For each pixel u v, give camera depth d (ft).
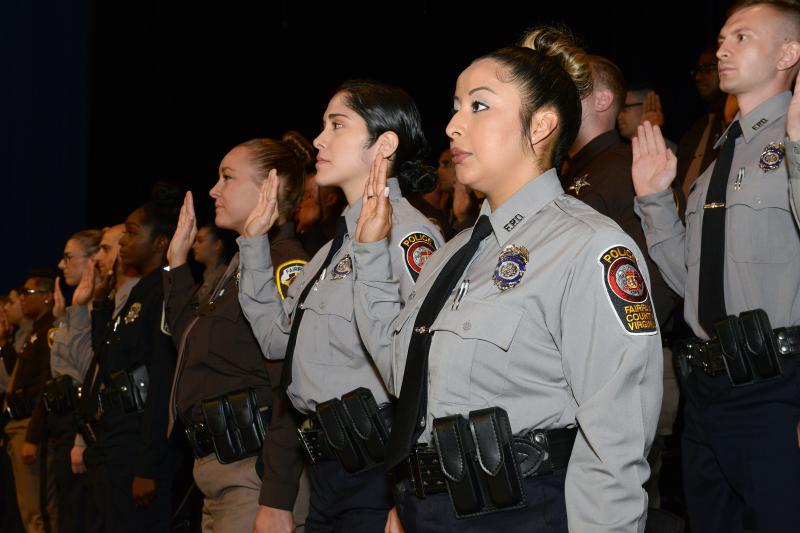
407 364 5.67
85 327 14.02
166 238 12.76
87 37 23.43
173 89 22.70
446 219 12.44
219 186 9.61
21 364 16.98
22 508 16.57
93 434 12.10
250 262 8.39
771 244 7.50
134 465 11.55
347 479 7.27
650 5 16.98
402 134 7.92
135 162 22.89
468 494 5.24
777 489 7.31
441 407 5.43
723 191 7.90
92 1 23.35
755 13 7.95
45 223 23.47
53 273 18.24
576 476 5.06
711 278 7.78
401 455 5.45
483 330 5.34
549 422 5.31
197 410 9.03
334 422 7.13
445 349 5.47
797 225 7.06
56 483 15.56
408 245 7.18
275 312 8.34
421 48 20.30
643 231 8.62
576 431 5.37
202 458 9.09
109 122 23.20
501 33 19.06
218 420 8.75
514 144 5.66
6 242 23.44
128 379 11.68
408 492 5.74
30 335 17.26
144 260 12.69
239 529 8.79
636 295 5.17
